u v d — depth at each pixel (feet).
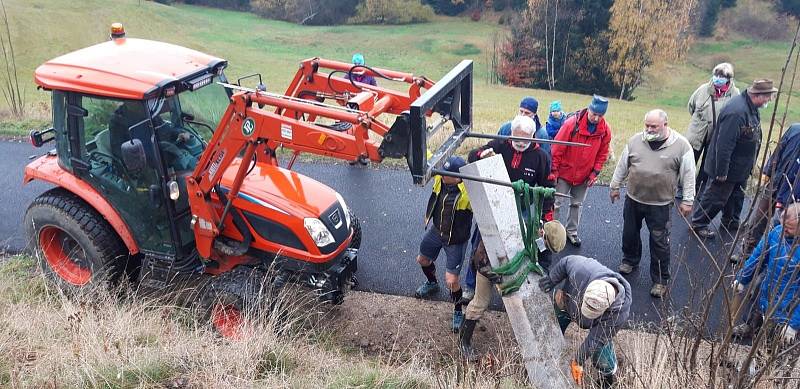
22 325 15.92
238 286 16.69
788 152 18.25
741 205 22.39
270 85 112.98
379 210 25.09
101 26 146.92
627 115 77.56
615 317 13.30
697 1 151.43
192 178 16.34
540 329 14.85
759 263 11.39
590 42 136.36
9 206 25.18
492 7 206.39
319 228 16.92
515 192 13.65
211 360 14.70
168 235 17.60
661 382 12.91
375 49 174.70
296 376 14.65
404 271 21.08
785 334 13.51
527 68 141.28
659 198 18.62
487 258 15.46
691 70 148.87
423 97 12.48
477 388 14.16
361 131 13.73
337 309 19.04
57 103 17.10
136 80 16.05
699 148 24.04
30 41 123.13
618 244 22.50
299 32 192.95
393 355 17.03
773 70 142.61
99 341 15.14
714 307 18.47
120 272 18.54
